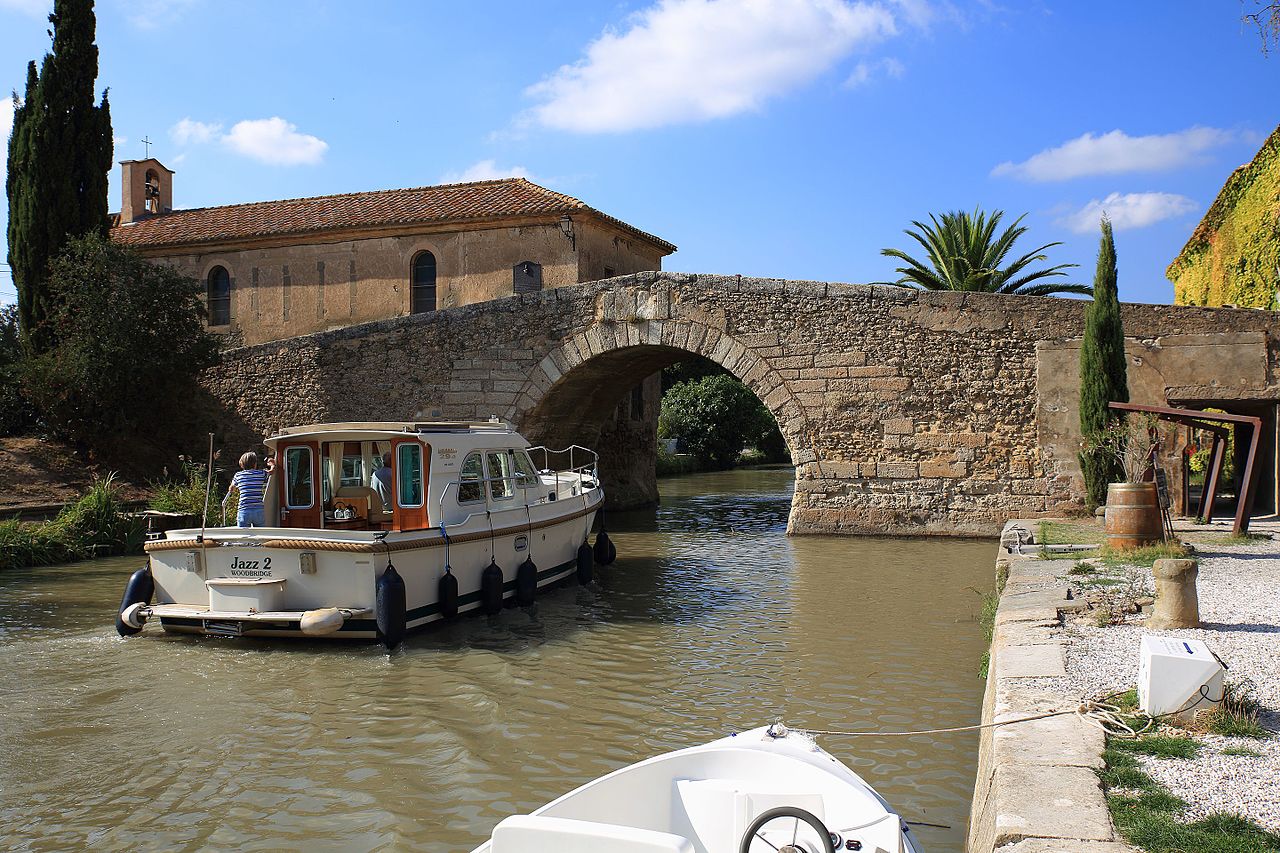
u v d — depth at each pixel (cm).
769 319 1888
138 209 3050
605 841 339
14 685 870
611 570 1541
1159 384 1692
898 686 832
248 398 2238
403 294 2525
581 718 762
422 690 851
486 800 602
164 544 1066
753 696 812
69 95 2239
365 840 548
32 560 1566
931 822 550
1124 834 354
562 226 2398
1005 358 1778
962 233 3247
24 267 2188
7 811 595
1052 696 536
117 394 2034
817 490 1870
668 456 4491
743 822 434
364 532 1015
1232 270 2322
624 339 1978
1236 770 421
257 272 2662
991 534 1777
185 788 628
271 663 946
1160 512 1109
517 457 1345
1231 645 638
